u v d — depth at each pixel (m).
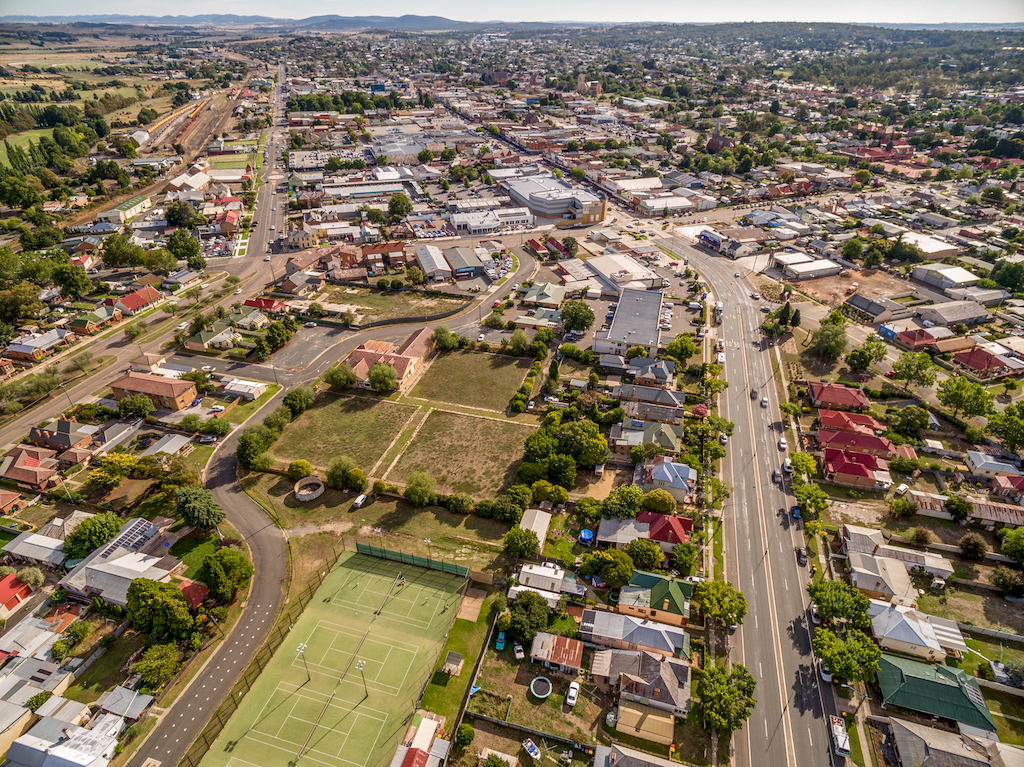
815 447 151.00
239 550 122.62
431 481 134.62
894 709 93.19
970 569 116.62
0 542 126.19
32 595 113.31
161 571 113.50
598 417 157.25
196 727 91.00
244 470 145.75
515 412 165.00
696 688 94.94
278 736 89.75
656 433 147.12
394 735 89.69
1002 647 102.06
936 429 155.00
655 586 109.19
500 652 101.94
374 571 117.88
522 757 86.81
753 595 111.88
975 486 137.12
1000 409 162.88
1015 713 92.44
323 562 120.00
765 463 145.50
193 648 101.50
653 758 84.38
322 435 158.00
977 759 82.69
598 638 102.44
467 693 94.88
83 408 165.50
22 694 93.62
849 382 176.50
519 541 116.81
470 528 127.56
